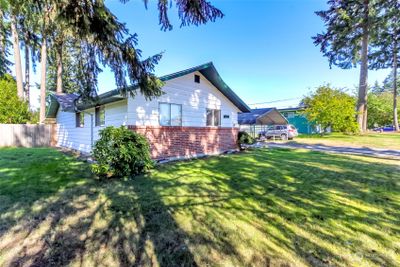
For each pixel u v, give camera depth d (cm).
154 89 488
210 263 235
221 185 516
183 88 920
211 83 1048
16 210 360
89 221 327
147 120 802
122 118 792
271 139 1944
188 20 416
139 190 470
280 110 2956
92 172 616
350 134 1841
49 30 428
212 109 1058
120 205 388
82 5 336
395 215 356
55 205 383
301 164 780
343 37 1725
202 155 988
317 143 1546
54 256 244
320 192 468
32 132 1427
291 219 340
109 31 370
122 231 299
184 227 312
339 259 242
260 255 248
